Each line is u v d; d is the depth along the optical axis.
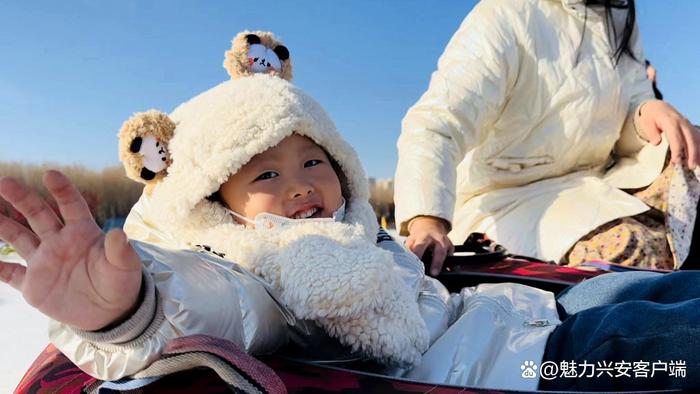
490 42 2.07
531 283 1.49
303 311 0.89
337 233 1.02
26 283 0.66
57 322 0.75
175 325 0.76
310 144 1.23
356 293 0.89
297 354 1.04
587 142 2.17
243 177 1.14
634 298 1.21
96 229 0.67
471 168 2.33
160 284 0.75
